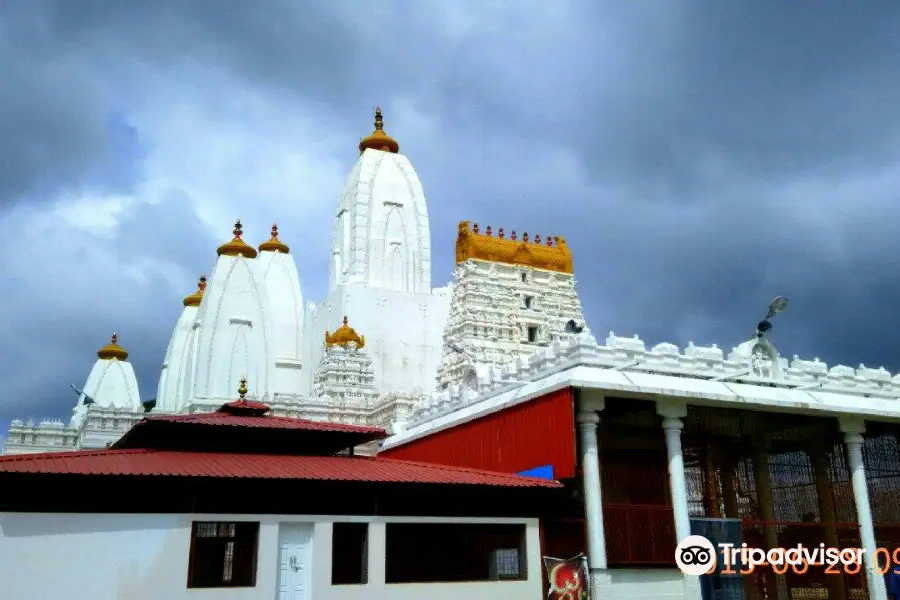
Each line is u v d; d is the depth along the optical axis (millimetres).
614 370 29203
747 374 32312
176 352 90125
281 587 23375
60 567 20672
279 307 89250
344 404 64125
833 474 36188
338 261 85188
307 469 25141
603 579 26547
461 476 27219
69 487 21422
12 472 20344
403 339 80000
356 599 24016
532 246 68438
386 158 87188
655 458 35062
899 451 37750
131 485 21922
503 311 64062
